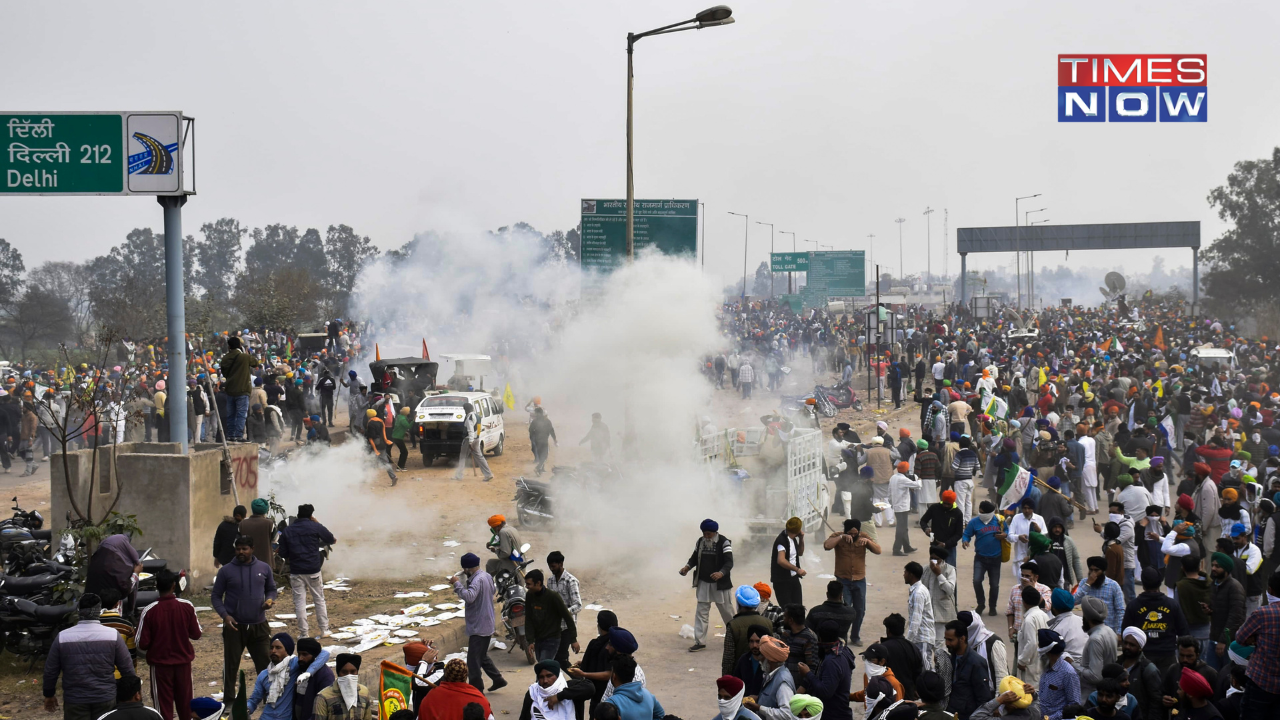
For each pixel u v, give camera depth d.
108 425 23.05
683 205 29.36
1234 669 8.41
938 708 7.23
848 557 12.03
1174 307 77.81
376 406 25.58
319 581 12.16
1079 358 37.06
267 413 26.39
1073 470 19.41
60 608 10.94
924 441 19.41
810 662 8.27
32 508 19.89
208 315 41.28
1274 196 83.50
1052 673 8.02
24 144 15.43
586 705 8.80
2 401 24.39
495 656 12.03
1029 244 92.38
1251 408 21.95
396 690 7.87
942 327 50.09
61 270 102.69
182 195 15.64
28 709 9.77
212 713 7.62
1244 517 12.94
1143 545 13.42
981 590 13.29
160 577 9.03
